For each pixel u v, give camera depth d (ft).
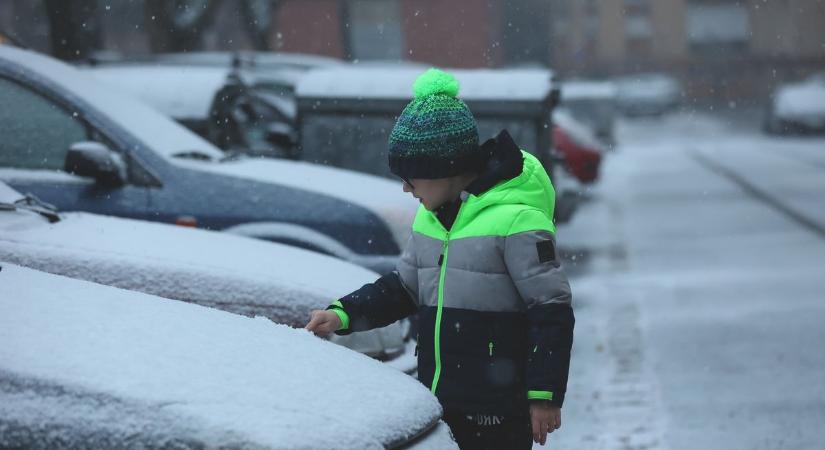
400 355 16.22
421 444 9.78
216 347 9.82
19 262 15.08
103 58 45.91
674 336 29.07
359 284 16.83
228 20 111.14
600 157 62.13
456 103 11.37
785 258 41.11
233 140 32.19
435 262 11.50
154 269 15.25
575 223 55.21
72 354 9.18
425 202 11.58
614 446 19.80
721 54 217.77
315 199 21.88
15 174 21.43
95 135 22.07
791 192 64.39
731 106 210.38
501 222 11.14
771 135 127.34
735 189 68.18
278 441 8.46
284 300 15.44
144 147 22.04
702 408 22.22
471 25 144.46
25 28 116.67
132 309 10.39
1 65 22.26
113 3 122.21
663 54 218.18
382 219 21.77
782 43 214.69
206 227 21.66
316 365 10.05
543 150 32.35
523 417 11.45
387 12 143.43
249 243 17.53
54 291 10.60
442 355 11.44
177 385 8.93
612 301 34.60
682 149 112.68
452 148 11.21
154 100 30.50
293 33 141.38
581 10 216.95
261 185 21.89
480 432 11.41
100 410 8.67
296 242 21.57
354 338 15.70
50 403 8.77
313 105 32.60
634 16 217.15
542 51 175.01
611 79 208.23
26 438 8.71
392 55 144.46
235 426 8.53
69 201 21.42
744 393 23.24
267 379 9.40
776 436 20.17
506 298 11.29
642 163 95.45
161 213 21.61
